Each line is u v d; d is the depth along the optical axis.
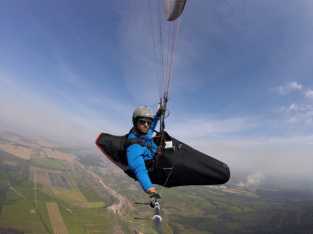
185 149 4.69
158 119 4.79
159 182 4.67
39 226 175.38
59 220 194.62
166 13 4.19
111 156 4.61
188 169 4.50
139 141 4.34
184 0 3.71
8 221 173.75
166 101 4.66
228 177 4.61
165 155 4.47
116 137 4.70
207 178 4.56
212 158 4.75
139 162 4.12
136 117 4.36
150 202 3.61
